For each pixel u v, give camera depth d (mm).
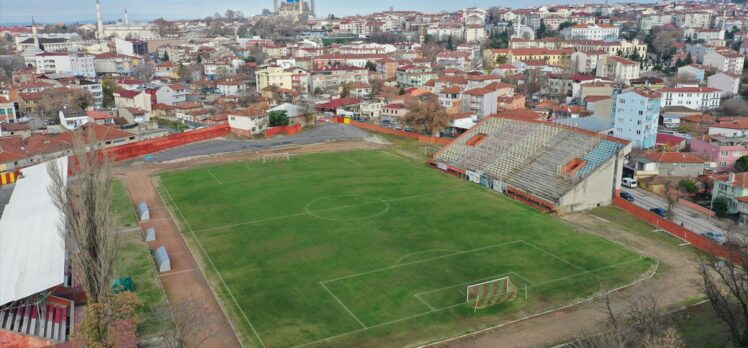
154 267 76438
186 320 59938
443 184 117000
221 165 133250
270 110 182000
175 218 96125
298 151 148500
